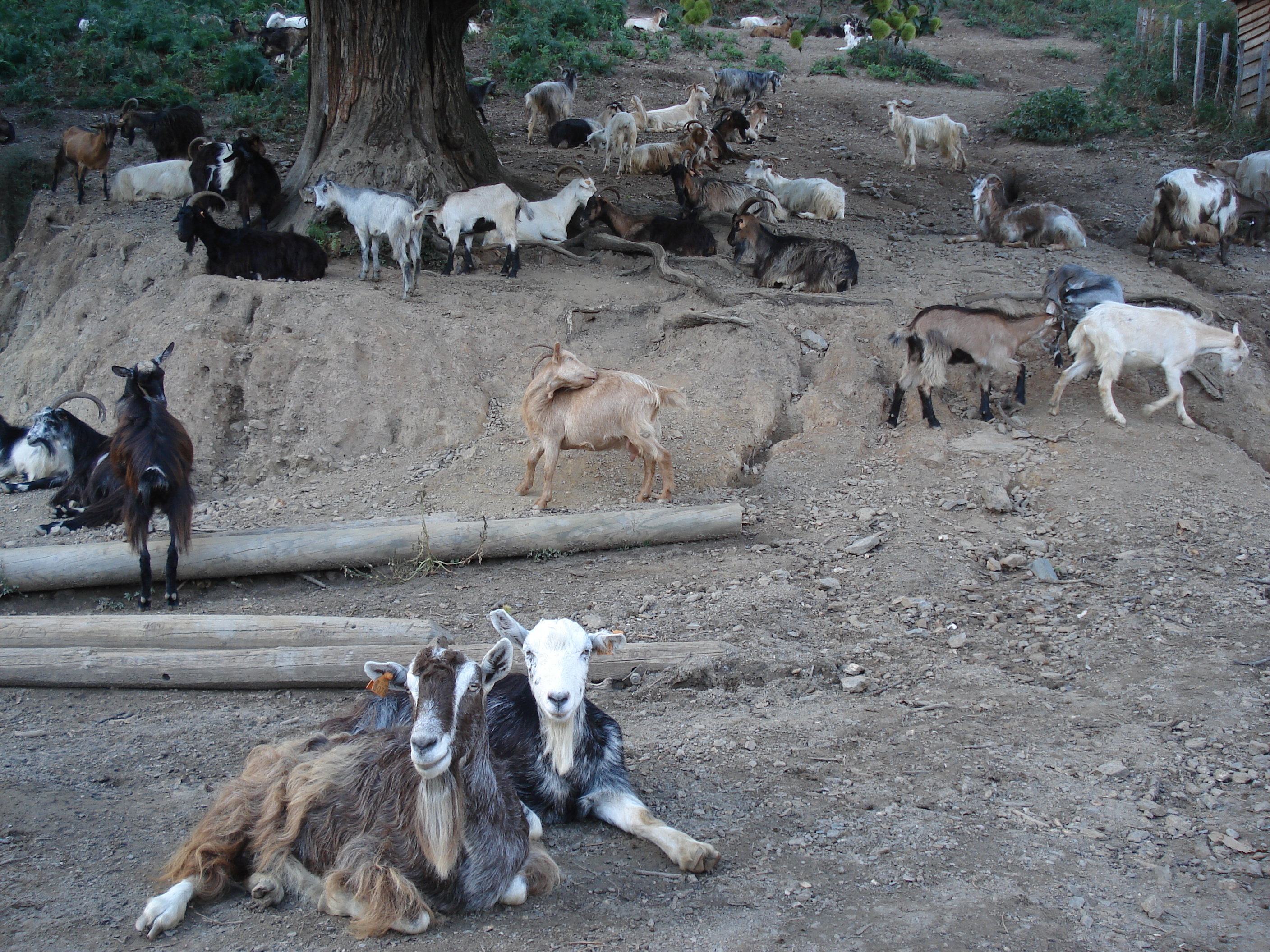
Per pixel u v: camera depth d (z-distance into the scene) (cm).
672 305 1210
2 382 1262
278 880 393
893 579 765
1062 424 1027
